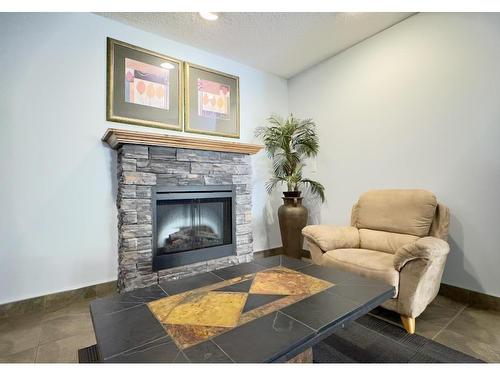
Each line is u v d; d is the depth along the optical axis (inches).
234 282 56.1
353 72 115.9
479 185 79.5
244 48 116.2
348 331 64.6
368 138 110.5
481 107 78.8
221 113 122.6
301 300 46.8
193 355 31.8
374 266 68.1
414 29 94.7
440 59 88.0
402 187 98.9
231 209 114.8
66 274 83.7
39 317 74.5
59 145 83.5
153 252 92.9
